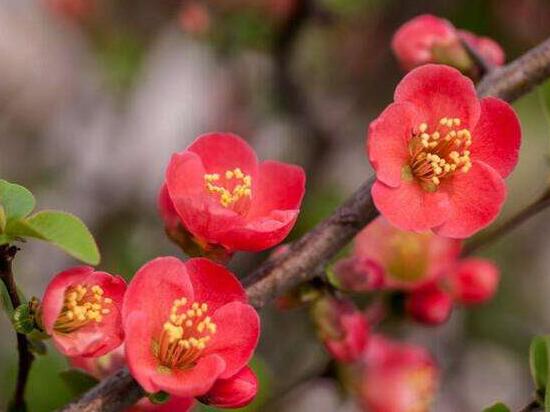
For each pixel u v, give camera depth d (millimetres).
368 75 1138
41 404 812
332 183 1025
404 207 658
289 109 1024
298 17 960
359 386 788
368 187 666
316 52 1098
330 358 794
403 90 659
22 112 1270
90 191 1184
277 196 666
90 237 619
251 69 1100
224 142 667
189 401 675
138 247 1071
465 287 778
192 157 652
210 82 1172
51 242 617
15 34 1309
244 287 658
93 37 1257
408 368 789
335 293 708
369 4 1074
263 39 974
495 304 1131
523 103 1195
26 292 1082
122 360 694
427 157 660
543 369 670
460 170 663
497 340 1132
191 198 643
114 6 1244
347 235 664
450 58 721
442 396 1094
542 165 1195
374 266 705
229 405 639
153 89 1217
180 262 638
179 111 1191
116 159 1201
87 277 631
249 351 638
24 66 1285
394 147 659
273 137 1061
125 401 642
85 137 1230
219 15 973
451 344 1109
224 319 640
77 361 697
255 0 958
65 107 1263
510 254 1160
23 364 663
